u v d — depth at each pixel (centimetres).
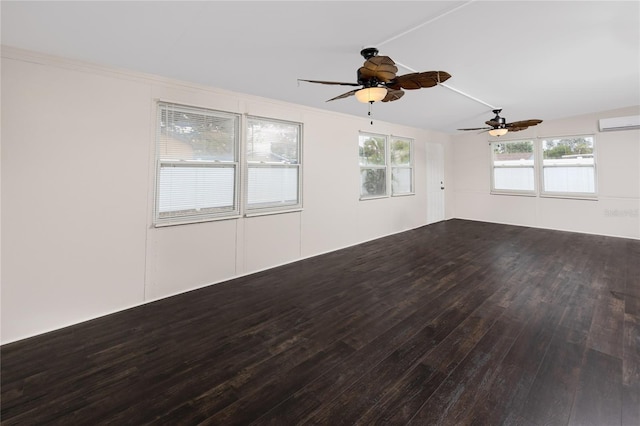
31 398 171
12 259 232
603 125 555
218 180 358
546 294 311
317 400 170
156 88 302
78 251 262
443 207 771
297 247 443
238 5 188
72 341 232
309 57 270
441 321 259
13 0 172
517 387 177
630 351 209
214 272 354
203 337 237
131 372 195
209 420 156
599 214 582
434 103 461
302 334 241
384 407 164
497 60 302
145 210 300
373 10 203
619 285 330
